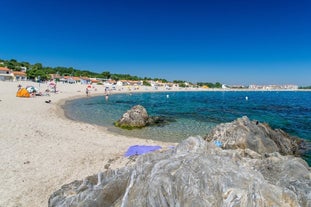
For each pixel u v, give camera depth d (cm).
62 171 1138
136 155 1346
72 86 9869
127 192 643
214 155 715
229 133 1662
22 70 13038
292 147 1792
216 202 538
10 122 2038
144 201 589
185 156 709
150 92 11869
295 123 2969
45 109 3206
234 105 5559
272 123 2967
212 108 4681
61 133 1867
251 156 1088
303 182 699
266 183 587
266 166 835
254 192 532
